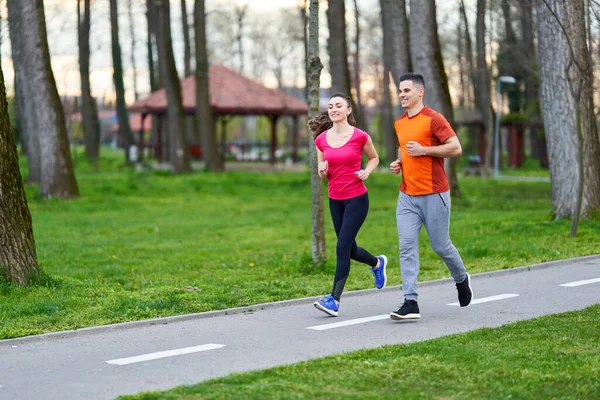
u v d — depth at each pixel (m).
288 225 19.88
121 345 6.87
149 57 53.81
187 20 47.81
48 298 8.84
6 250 9.30
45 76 25.47
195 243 16.33
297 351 6.46
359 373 5.50
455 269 7.97
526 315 7.85
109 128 92.44
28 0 25.06
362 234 17.06
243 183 32.28
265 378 5.41
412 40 24.05
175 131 37.41
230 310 8.38
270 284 10.01
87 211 23.42
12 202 9.32
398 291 9.59
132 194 28.09
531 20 32.53
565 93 15.21
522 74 45.22
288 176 36.59
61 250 14.96
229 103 46.25
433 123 7.44
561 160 15.44
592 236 13.94
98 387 5.47
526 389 5.08
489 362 5.73
